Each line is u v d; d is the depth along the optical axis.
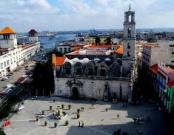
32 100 100.00
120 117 80.81
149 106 90.75
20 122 78.94
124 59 98.12
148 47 126.00
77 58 111.31
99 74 100.62
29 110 89.12
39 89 109.62
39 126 75.69
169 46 119.56
